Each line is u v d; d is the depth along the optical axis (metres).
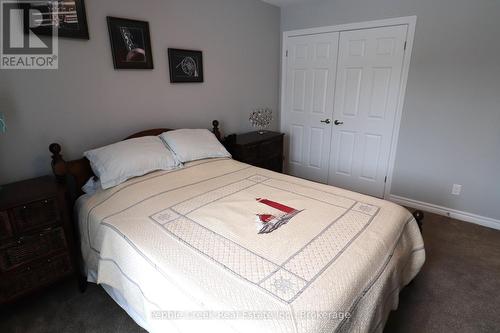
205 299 1.06
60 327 1.67
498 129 2.59
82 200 1.91
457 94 2.72
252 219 1.59
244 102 3.52
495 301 1.84
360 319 1.11
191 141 2.51
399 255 1.47
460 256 2.31
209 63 2.98
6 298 1.63
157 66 2.53
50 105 1.96
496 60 2.48
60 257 1.79
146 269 1.31
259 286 1.09
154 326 1.31
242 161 3.00
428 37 2.77
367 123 3.38
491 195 2.74
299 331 0.92
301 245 1.35
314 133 3.88
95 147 2.24
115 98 2.29
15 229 1.59
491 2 2.41
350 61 3.33
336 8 3.29
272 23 3.65
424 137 3.00
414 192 3.21
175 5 2.56
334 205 1.78
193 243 1.37
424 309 1.79
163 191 1.94
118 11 2.19
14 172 1.87
